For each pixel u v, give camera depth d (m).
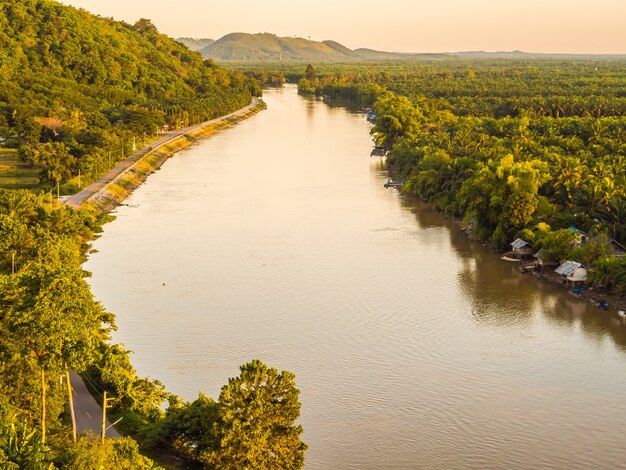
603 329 132.62
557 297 147.50
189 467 85.50
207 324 132.38
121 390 98.19
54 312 82.00
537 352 123.62
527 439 99.44
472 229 186.50
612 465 94.12
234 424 81.88
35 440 74.62
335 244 181.38
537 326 133.75
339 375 115.06
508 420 103.69
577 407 107.00
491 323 135.00
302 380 113.25
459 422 103.12
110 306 139.88
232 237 186.12
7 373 84.69
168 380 112.00
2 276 90.19
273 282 154.12
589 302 144.38
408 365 118.75
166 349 122.38
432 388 111.62
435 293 149.00
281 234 189.50
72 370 104.19
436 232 192.62
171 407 95.75
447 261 169.00
